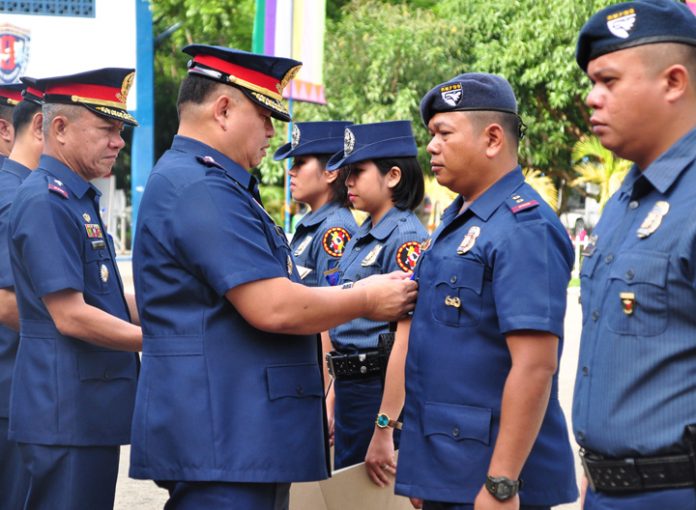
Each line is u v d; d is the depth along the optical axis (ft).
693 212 7.04
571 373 26.35
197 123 9.29
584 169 60.29
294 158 15.12
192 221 8.71
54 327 11.20
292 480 8.88
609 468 7.41
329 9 69.31
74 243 11.04
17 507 12.94
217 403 8.74
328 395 13.60
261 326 8.71
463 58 61.52
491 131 8.95
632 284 7.27
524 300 8.32
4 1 51.19
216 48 9.14
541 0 57.36
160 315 8.97
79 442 11.09
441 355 8.91
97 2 53.26
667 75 7.25
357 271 12.71
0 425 12.87
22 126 13.00
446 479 8.77
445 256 9.02
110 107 11.59
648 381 7.19
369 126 12.69
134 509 15.84
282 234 9.56
